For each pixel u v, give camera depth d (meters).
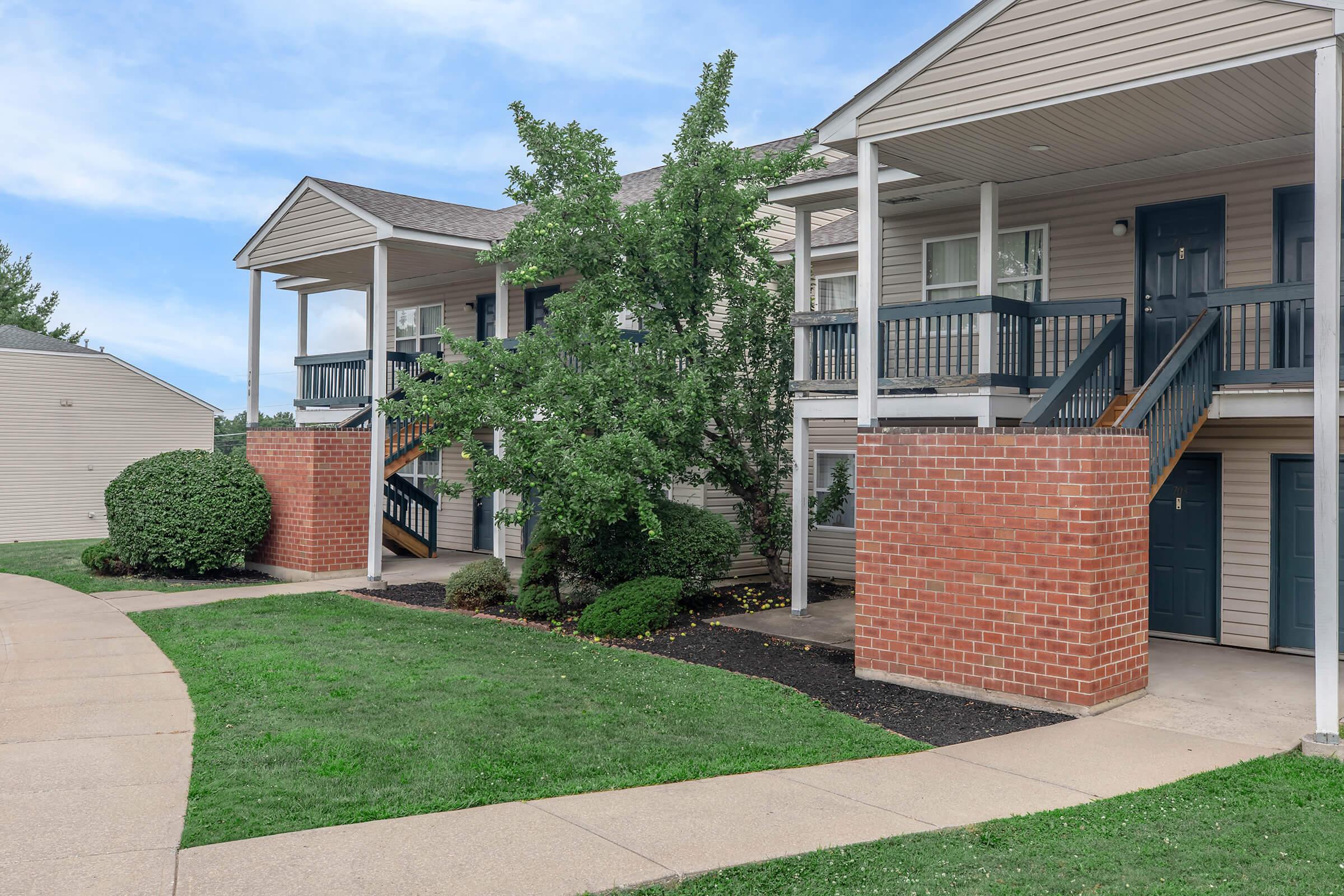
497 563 13.56
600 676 9.16
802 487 12.41
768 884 4.72
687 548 12.41
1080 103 8.46
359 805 5.73
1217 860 5.07
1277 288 9.11
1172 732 7.51
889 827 5.50
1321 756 6.91
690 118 12.44
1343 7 7.00
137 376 27.17
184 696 8.38
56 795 5.88
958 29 9.02
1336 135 7.10
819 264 15.71
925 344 13.19
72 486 25.97
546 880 4.69
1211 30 7.63
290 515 16.12
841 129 9.89
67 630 11.38
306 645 10.42
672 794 6.06
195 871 4.74
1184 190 10.96
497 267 16.48
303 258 16.94
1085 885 4.76
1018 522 8.35
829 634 11.23
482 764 6.53
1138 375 11.27
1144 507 8.59
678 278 12.54
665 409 12.09
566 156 12.55
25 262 44.03
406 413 12.90
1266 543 10.49
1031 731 7.57
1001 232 12.44
